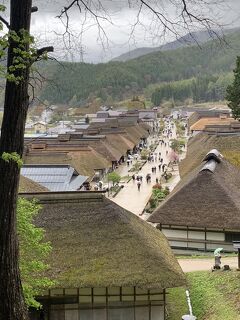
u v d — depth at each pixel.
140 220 26.92
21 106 10.91
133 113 182.88
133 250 22.17
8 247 11.18
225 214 36.78
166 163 95.75
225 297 23.80
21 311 11.39
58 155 66.69
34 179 53.22
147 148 123.94
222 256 33.66
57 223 23.27
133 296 22.70
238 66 84.19
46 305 22.61
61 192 24.19
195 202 37.97
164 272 21.52
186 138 144.50
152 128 169.00
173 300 25.73
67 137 90.12
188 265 31.31
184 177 47.97
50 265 21.58
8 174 11.09
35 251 17.88
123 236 22.72
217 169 41.19
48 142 82.56
